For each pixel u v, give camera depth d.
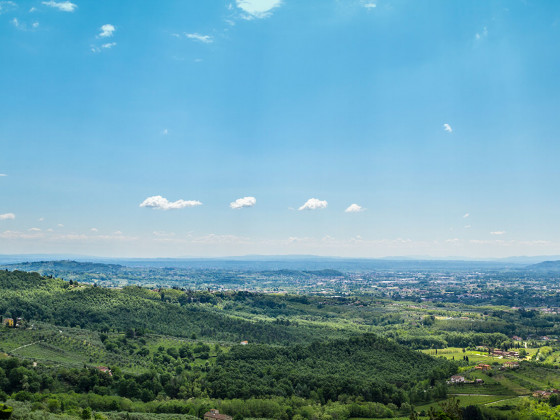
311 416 170.50
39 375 167.88
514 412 172.75
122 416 148.12
